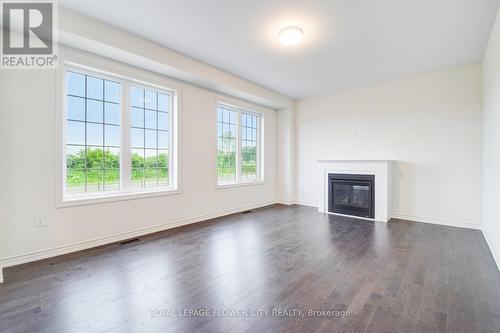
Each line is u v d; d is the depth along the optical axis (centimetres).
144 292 196
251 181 542
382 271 233
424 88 416
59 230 272
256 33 290
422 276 223
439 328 153
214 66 389
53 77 267
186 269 237
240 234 349
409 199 433
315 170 560
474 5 232
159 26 278
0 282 209
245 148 537
